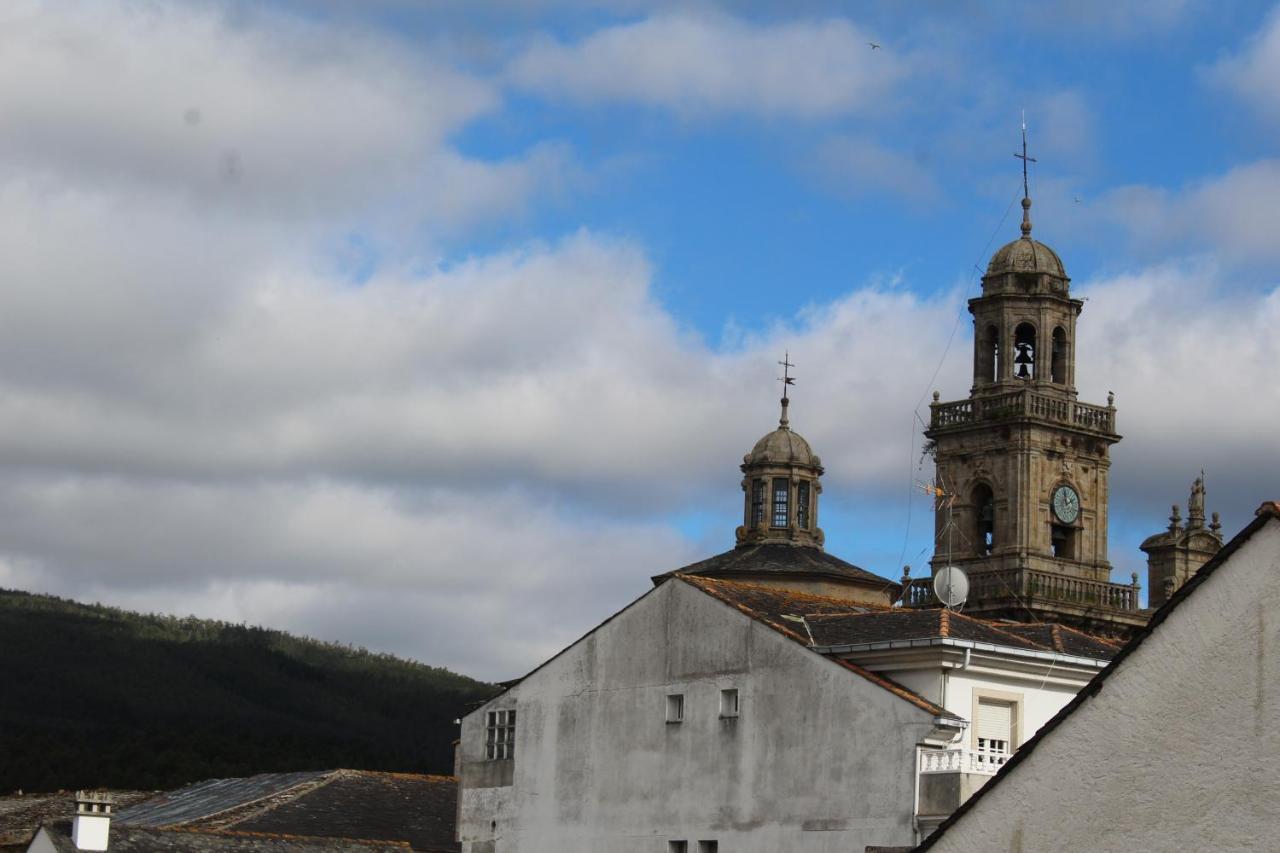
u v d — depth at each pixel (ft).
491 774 223.10
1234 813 80.74
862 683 183.73
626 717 209.26
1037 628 201.67
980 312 378.12
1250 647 81.05
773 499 337.11
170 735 541.75
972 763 176.55
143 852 208.54
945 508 371.97
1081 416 373.20
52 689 655.76
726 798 195.72
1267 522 80.89
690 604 205.05
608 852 207.41
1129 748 84.53
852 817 181.78
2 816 334.85
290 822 267.80
